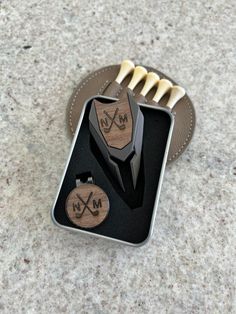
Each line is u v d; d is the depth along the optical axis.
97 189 0.22
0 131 0.27
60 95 0.29
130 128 0.21
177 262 0.24
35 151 0.27
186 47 0.30
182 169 0.26
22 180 0.26
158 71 0.29
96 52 0.30
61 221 0.22
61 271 0.24
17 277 0.24
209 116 0.28
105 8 0.32
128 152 0.21
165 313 0.23
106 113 0.22
